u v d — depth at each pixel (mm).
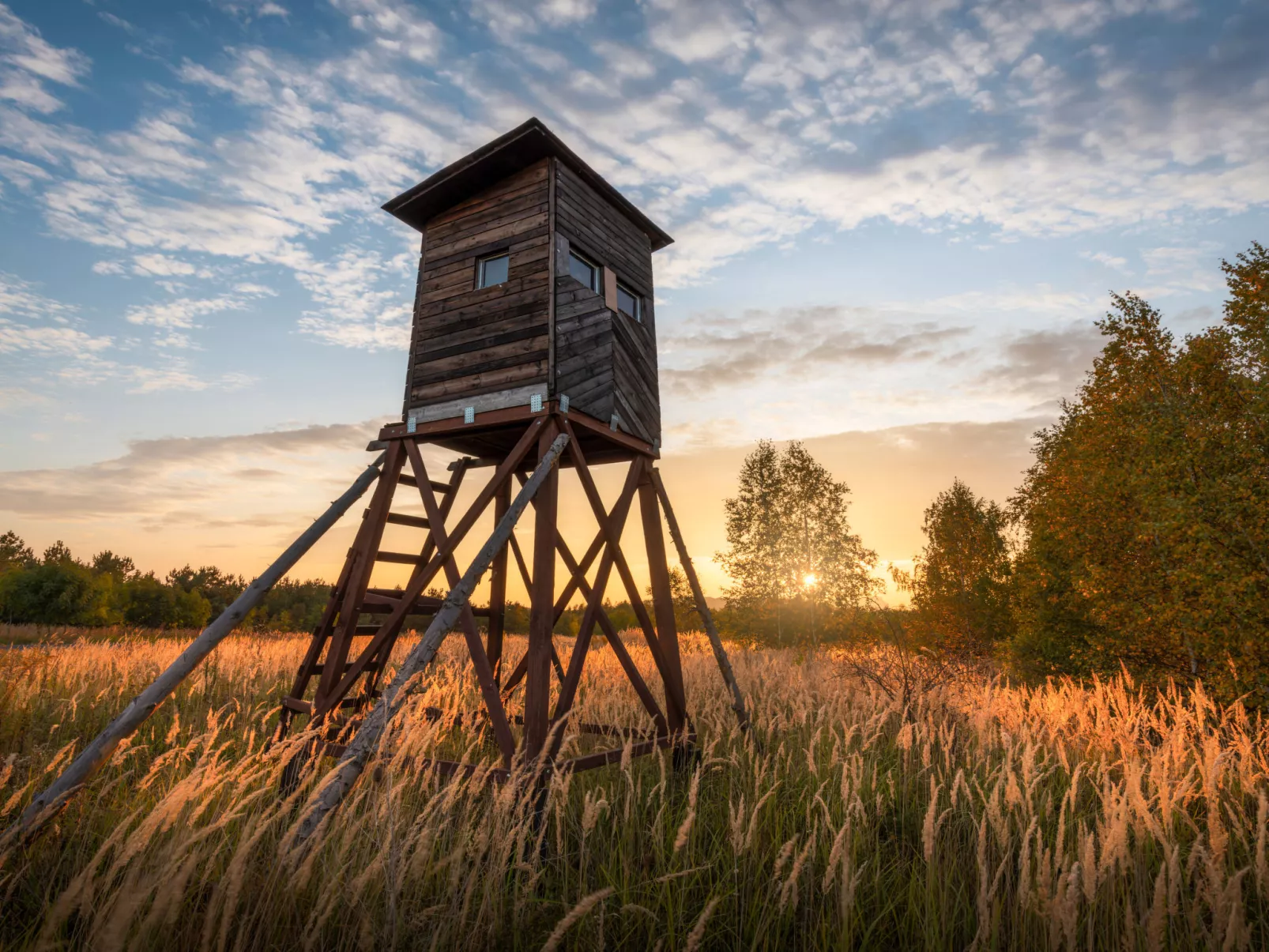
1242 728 6922
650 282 9312
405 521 7883
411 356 8156
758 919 3859
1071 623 15016
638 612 7352
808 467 23188
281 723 7066
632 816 4977
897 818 5398
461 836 3658
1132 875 4086
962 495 22844
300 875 3053
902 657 8984
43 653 9648
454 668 11188
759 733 7648
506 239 7711
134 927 3141
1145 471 11969
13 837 3934
